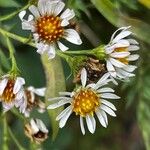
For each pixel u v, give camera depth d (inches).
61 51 4.9
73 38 5.0
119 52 4.8
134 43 4.9
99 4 5.3
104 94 5.1
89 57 5.0
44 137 5.4
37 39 4.8
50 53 4.8
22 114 5.5
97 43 6.2
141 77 6.4
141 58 6.3
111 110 5.1
